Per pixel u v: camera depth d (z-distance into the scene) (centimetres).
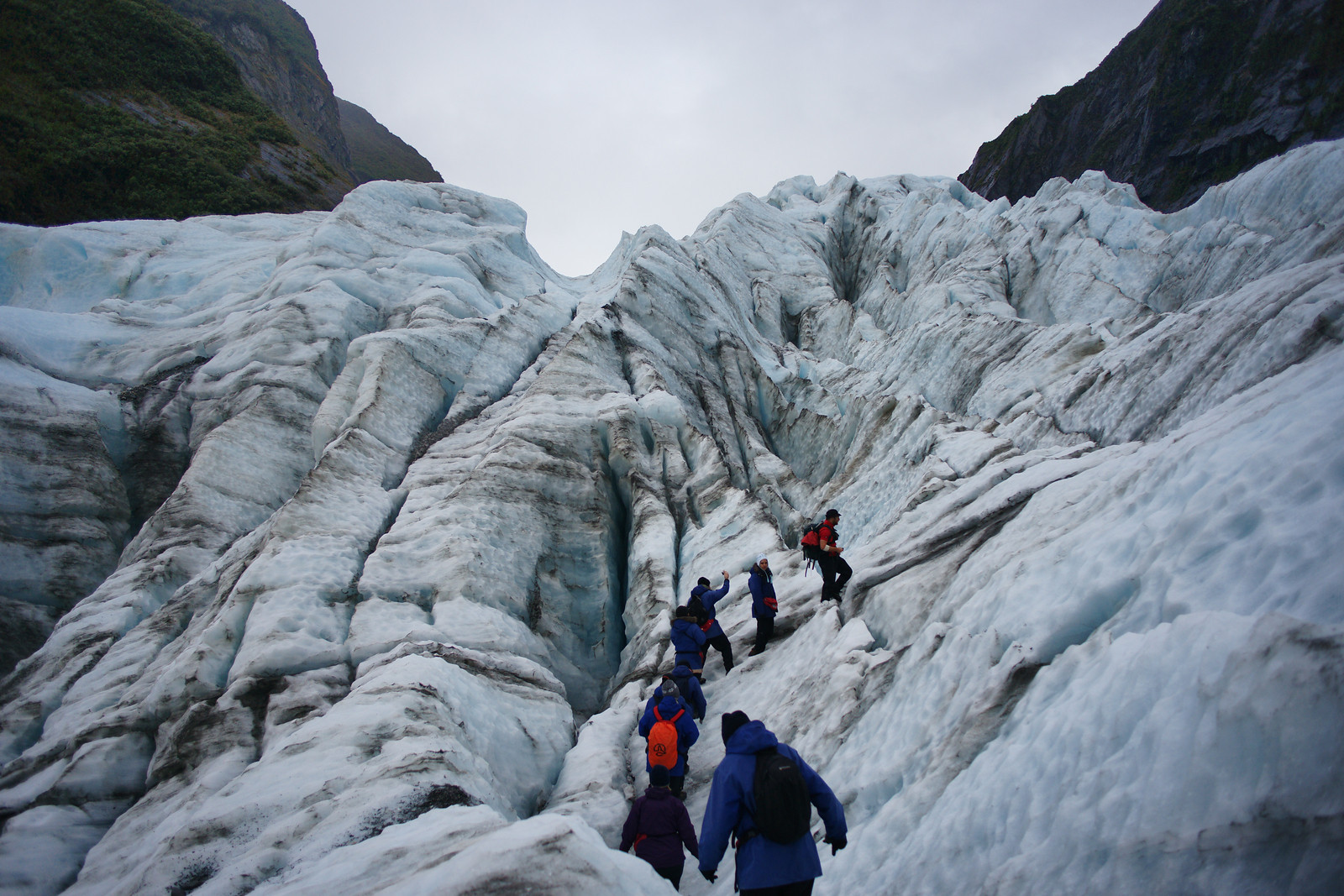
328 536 1295
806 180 5341
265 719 932
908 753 583
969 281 2889
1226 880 276
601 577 1406
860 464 1836
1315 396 475
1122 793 345
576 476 1564
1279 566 378
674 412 1775
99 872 759
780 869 365
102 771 941
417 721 784
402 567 1236
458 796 660
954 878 423
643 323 2380
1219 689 324
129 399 2167
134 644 1270
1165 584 461
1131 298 2353
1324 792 260
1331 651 282
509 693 977
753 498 1434
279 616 1077
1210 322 1077
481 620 1143
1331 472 395
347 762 720
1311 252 1745
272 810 661
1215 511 461
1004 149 11238
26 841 843
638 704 1005
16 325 2242
